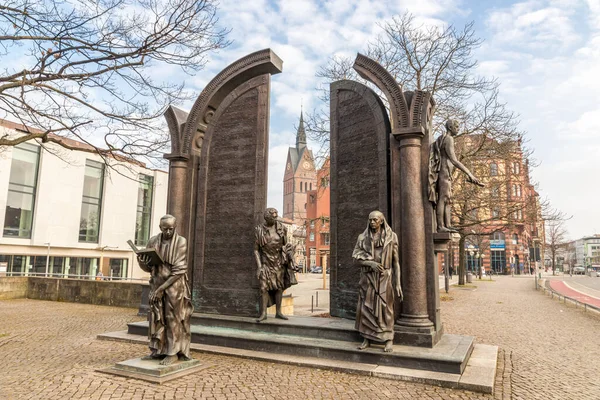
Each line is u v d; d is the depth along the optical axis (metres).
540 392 6.12
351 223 9.04
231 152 10.20
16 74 9.02
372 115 8.83
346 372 6.61
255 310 9.23
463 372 6.41
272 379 6.24
